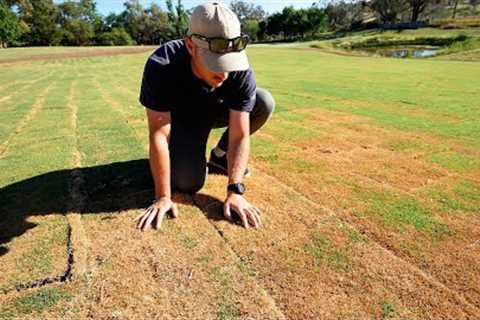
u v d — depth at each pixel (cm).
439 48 3139
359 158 291
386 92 654
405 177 253
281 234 182
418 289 145
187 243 174
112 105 522
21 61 1805
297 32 5997
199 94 201
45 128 386
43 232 182
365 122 414
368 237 179
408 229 186
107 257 163
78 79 942
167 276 152
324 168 269
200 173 215
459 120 423
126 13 6119
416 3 5700
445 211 204
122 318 131
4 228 186
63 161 280
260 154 301
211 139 351
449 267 158
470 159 288
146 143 327
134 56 2138
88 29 5300
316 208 208
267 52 2562
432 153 304
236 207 196
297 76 976
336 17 6894
